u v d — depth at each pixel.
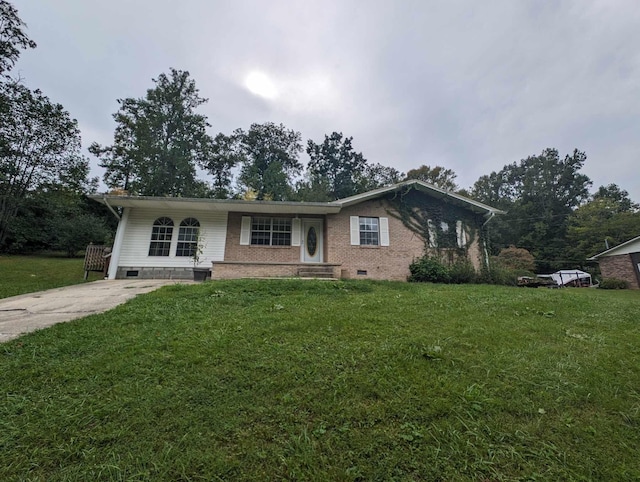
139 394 2.38
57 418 2.11
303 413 2.20
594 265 29.12
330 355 3.12
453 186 34.62
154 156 25.80
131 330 3.86
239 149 35.56
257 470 1.72
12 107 19.00
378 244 12.71
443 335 3.81
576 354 3.38
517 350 3.40
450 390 2.50
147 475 1.67
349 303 5.62
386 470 1.74
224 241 12.06
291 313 4.75
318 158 40.06
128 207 11.52
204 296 5.91
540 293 8.12
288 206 11.59
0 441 1.89
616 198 38.78
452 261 13.04
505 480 1.70
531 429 2.09
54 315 4.87
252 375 2.69
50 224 20.28
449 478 1.70
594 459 1.85
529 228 36.22
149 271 11.37
